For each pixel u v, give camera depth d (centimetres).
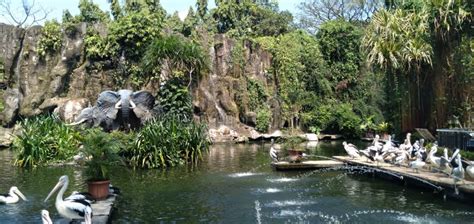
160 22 3944
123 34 3731
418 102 2783
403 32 2783
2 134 3356
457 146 2053
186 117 3023
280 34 5306
